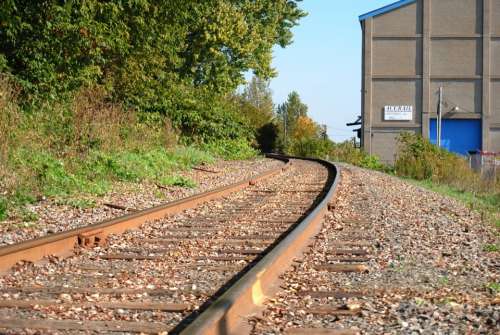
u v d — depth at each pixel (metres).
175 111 31.70
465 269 7.39
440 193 23.25
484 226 12.15
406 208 14.27
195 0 28.83
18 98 16.70
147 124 26.20
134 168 18.92
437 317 5.16
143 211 11.03
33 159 14.35
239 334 4.62
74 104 18.55
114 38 21.50
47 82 18.25
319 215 11.31
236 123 41.25
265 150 80.38
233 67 43.84
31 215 11.02
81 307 5.44
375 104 61.84
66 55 19.06
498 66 61.38
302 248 8.48
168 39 27.59
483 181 30.30
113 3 21.17
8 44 18.05
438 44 61.47
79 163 17.00
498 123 61.28
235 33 40.59
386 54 61.69
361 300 5.76
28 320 4.98
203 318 4.39
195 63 40.34
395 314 5.24
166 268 7.30
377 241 9.27
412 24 61.44
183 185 18.95
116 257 7.95
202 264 7.50
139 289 6.12
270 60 46.59
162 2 25.94
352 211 13.01
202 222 11.30
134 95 27.36
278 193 17.25
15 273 6.91
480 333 4.73
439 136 56.88
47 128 17.00
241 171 27.78
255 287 5.67
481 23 61.28
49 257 7.74
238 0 45.38
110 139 19.33
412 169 35.16
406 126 61.47
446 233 10.45
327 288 6.25
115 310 5.36
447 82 61.44
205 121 34.84
